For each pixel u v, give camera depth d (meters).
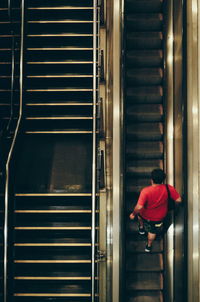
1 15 6.45
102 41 6.39
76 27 6.39
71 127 6.10
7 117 6.10
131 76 5.78
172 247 5.27
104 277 5.73
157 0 6.00
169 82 5.51
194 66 4.52
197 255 4.47
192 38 4.55
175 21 5.30
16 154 5.24
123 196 4.90
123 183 4.92
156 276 5.48
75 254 5.66
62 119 5.97
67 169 6.18
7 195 4.94
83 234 5.74
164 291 5.40
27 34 6.25
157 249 5.43
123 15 5.10
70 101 6.16
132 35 5.94
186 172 4.61
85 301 5.57
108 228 5.77
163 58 5.73
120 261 4.86
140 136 5.66
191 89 4.57
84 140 6.33
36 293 5.48
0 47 6.36
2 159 5.48
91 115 6.10
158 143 5.66
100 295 5.71
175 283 5.12
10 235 5.17
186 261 4.57
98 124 5.91
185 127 4.64
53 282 5.62
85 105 6.02
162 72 5.79
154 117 5.69
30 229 5.59
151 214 4.82
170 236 5.29
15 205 5.61
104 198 5.87
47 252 5.66
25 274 5.55
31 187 6.08
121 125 4.98
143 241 5.48
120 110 5.10
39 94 6.11
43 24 6.32
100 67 6.04
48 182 6.11
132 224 5.48
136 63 5.83
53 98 6.16
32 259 5.55
